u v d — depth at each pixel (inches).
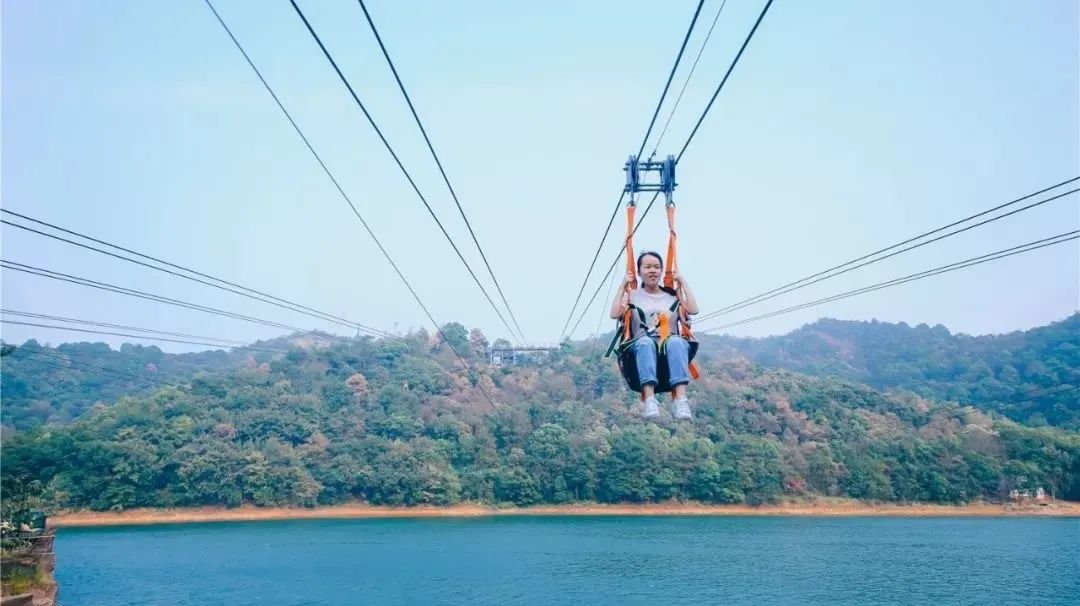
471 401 7283.5
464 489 6166.3
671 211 820.0
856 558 3804.1
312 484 5900.6
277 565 3572.8
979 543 4394.7
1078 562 3693.4
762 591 2970.0
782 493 6264.8
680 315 628.4
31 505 2421.3
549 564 3602.4
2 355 2095.2
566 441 6343.5
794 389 7623.0
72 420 7086.6
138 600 2778.1
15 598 2069.4
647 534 4815.5
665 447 6289.4
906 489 6314.0
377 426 6599.4
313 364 7485.2
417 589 2989.7
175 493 5595.5
